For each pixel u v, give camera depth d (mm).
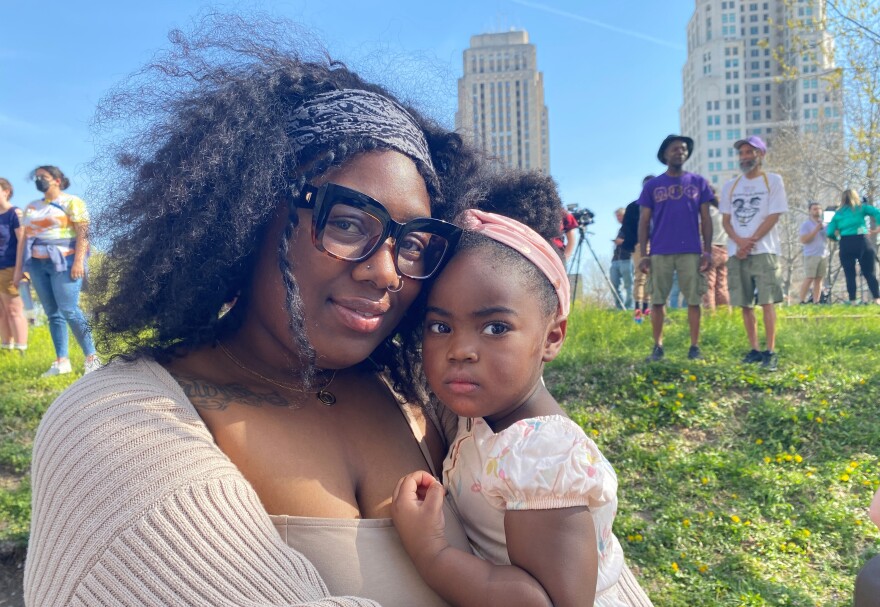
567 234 7863
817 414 5273
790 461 4785
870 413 5297
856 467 4633
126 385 1253
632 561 3832
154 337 1432
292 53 1592
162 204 1385
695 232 6137
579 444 1347
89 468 1105
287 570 1129
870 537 3969
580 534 1290
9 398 5586
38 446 1229
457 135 1697
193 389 1324
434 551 1309
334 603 1097
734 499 4402
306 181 1330
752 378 5812
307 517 1277
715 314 8523
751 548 3932
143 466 1104
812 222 12945
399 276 1402
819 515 4168
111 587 1021
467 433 1549
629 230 8688
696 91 97500
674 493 4492
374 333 1415
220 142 1357
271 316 1397
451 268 1465
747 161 6035
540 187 1748
